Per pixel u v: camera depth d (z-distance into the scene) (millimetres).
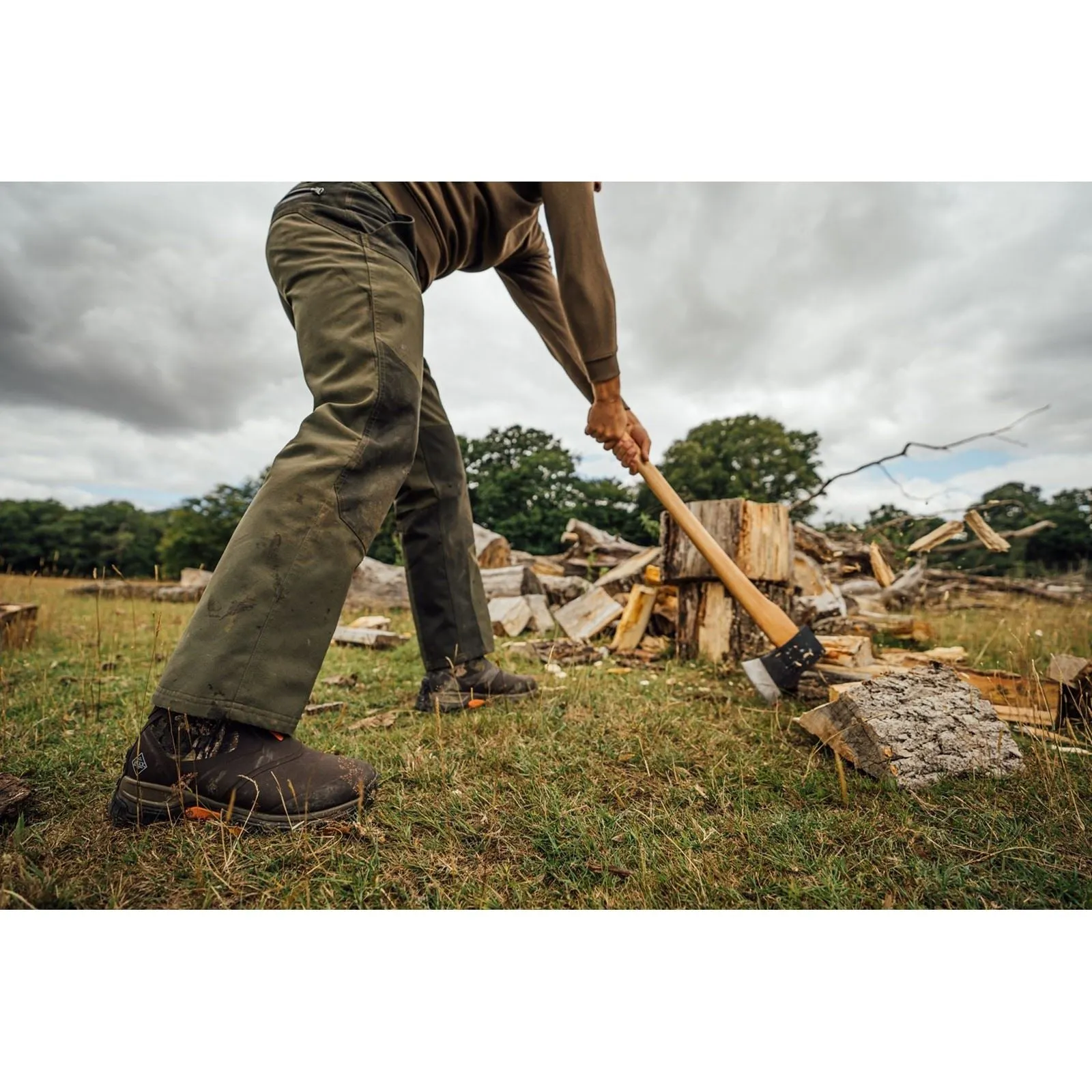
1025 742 1969
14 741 1811
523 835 1340
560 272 1837
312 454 1387
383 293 1528
